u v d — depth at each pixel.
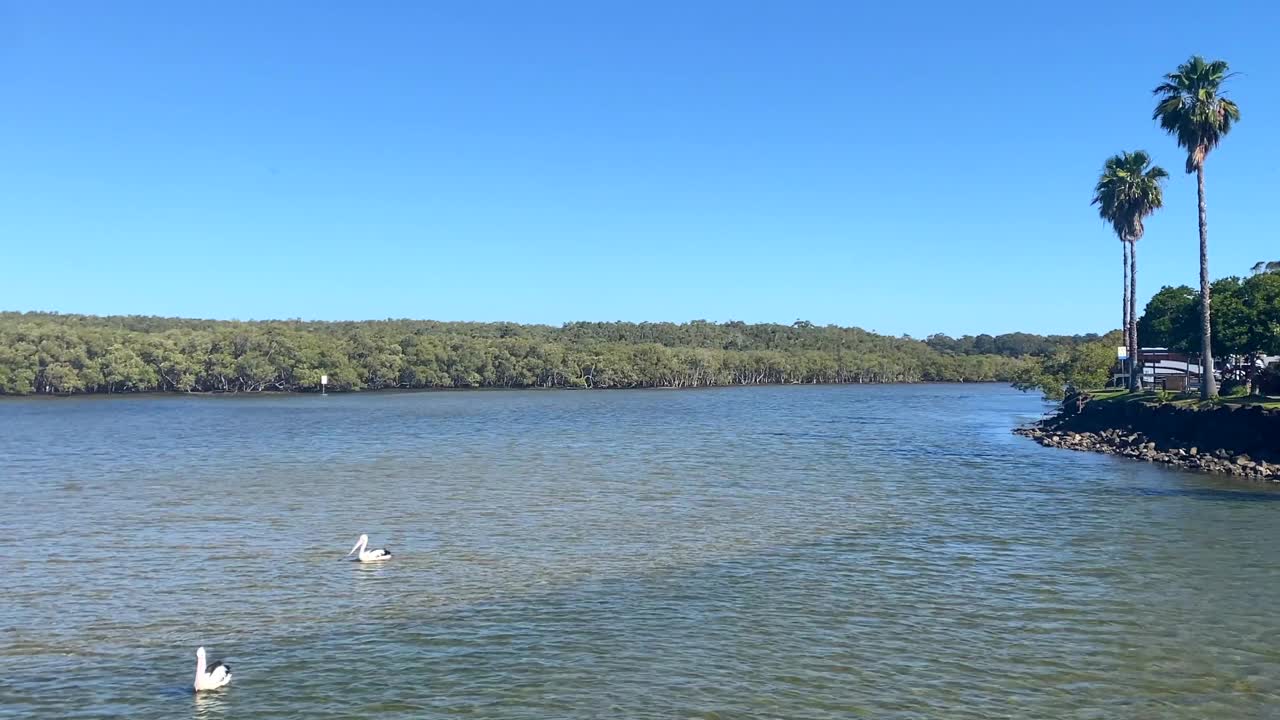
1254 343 77.69
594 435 96.88
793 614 29.16
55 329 185.62
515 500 51.31
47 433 99.12
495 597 31.23
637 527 43.19
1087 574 33.91
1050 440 84.50
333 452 78.44
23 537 41.19
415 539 40.59
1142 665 24.69
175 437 93.94
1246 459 62.78
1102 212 99.88
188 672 24.64
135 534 41.78
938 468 65.88
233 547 39.03
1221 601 30.36
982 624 28.06
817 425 111.88
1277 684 23.39
